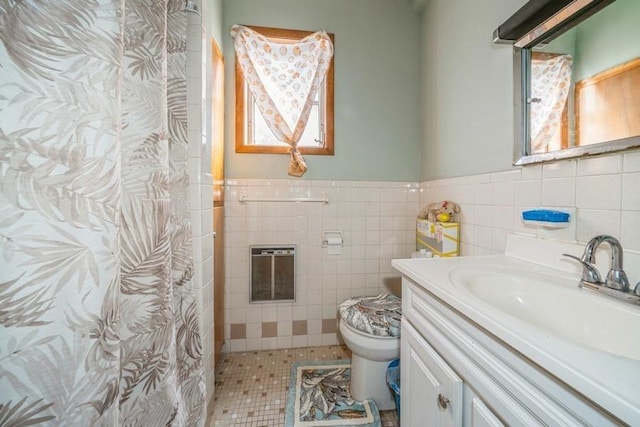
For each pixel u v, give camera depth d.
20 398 0.39
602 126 0.70
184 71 0.93
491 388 0.51
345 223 1.78
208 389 1.16
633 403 0.28
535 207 0.91
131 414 0.65
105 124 0.47
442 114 1.54
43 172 0.41
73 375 0.43
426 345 0.78
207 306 1.14
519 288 0.76
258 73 1.65
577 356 0.38
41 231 0.41
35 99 0.41
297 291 1.75
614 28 0.67
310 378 1.43
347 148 1.78
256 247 1.72
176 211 0.89
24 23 0.40
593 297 0.61
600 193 0.71
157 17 0.71
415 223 1.84
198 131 1.04
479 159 1.21
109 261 0.47
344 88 1.77
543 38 0.87
